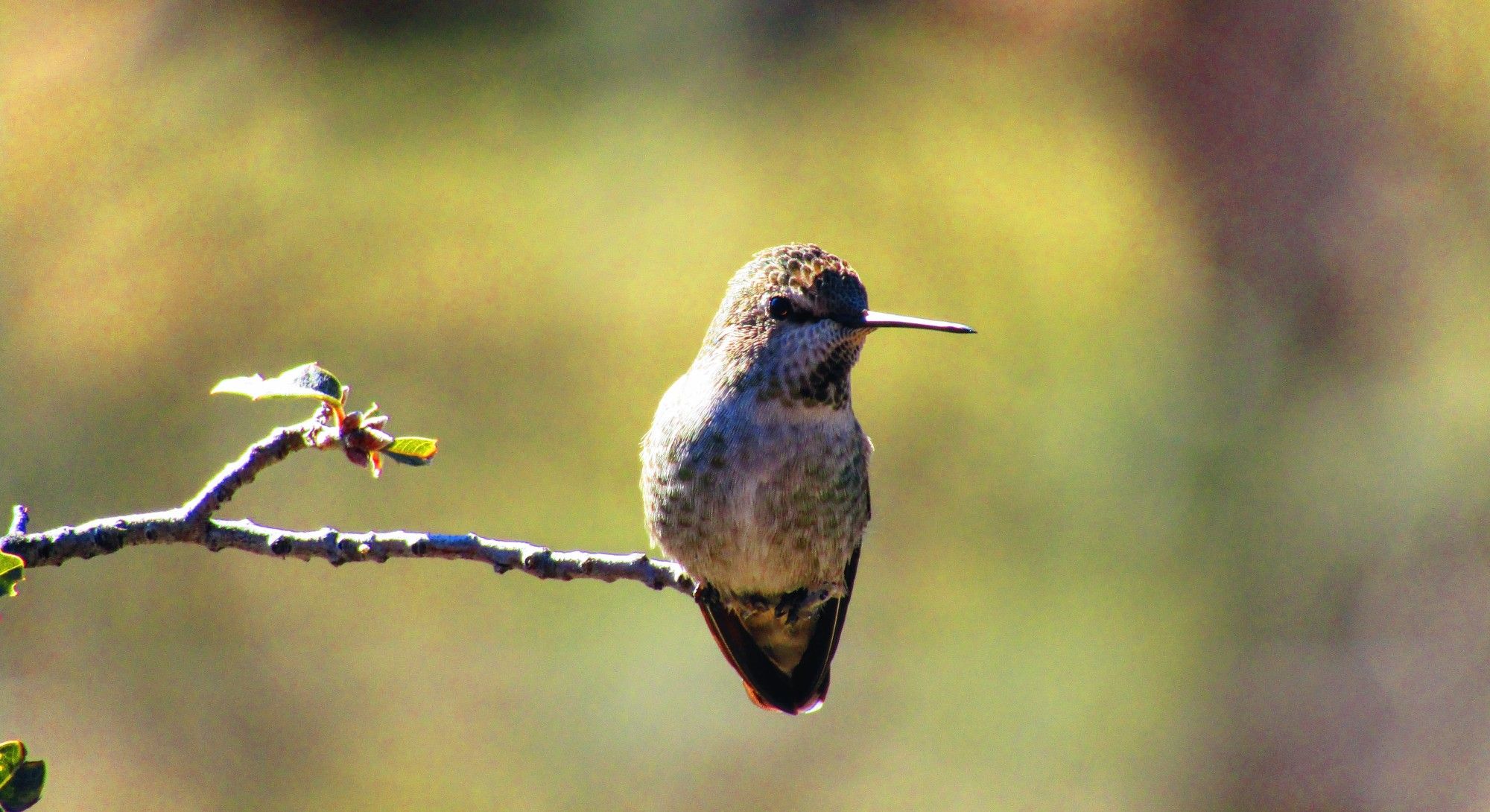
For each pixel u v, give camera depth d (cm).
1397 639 1271
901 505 1426
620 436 1493
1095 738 1248
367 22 2062
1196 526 1377
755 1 2050
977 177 1747
